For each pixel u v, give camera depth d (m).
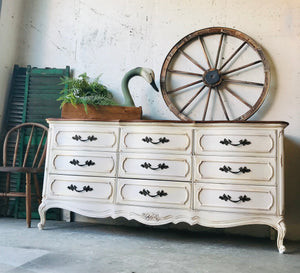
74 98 2.05
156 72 2.40
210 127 1.74
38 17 2.64
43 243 1.61
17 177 2.37
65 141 1.92
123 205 1.79
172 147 1.77
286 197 2.07
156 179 1.77
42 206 1.91
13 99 2.52
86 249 1.53
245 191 1.66
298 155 2.08
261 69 2.20
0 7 2.39
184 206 1.71
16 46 2.62
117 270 1.23
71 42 2.58
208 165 1.72
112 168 1.83
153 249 1.60
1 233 1.79
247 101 2.21
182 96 2.33
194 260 1.42
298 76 2.15
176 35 2.41
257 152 1.66
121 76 2.46
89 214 1.83
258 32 2.25
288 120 2.12
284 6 2.24
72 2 2.62
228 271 1.27
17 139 2.32
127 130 1.85
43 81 2.51
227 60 2.25
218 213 1.67
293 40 2.19
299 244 1.85
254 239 1.97
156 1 2.48
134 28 2.49
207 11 2.37
